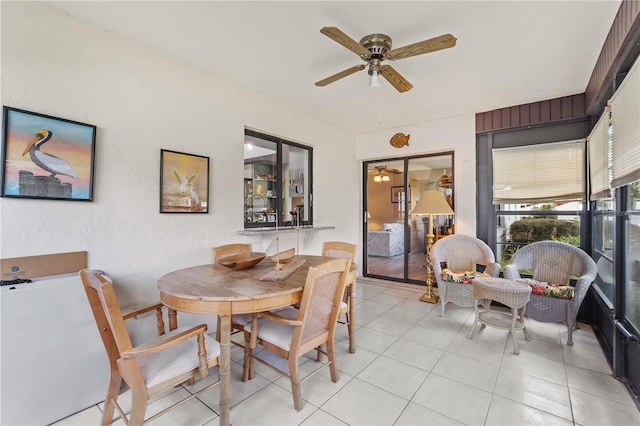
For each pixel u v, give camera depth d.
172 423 1.68
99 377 1.83
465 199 4.03
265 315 1.81
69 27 1.98
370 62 2.21
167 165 2.52
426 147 4.34
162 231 2.49
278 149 3.73
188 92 2.67
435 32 2.13
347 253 2.86
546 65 2.61
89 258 2.07
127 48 2.27
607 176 2.48
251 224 3.42
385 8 1.89
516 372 2.18
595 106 2.89
